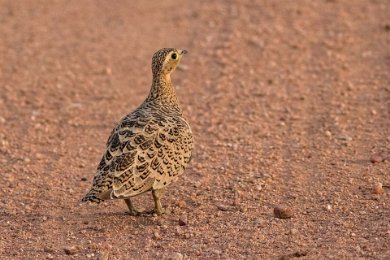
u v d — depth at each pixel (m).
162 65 18.02
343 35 31.56
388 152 20.55
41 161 21.55
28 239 16.92
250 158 20.81
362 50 29.88
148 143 16.53
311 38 31.56
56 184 19.88
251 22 33.94
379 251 15.42
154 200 17.58
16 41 32.94
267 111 24.56
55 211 18.25
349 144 21.34
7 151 22.33
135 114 17.34
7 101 26.67
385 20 32.97
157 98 18.06
